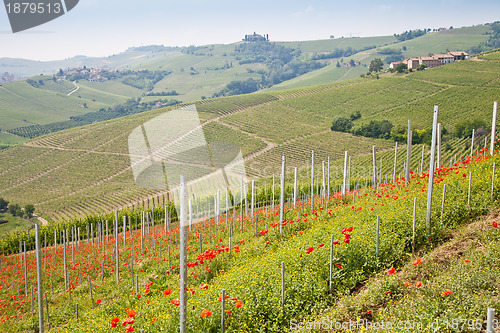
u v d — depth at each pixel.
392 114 109.69
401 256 9.53
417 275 8.16
